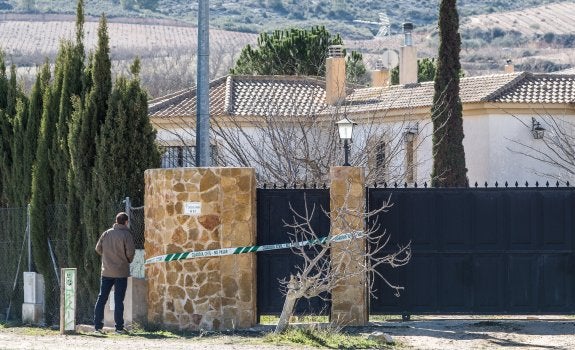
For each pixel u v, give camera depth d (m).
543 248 35.91
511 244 35.91
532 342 32.28
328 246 33.28
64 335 35.12
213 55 158.38
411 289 35.91
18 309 44.53
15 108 47.25
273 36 95.19
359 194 34.75
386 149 60.25
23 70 162.12
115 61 166.75
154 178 36.12
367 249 35.53
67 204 41.09
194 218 35.31
